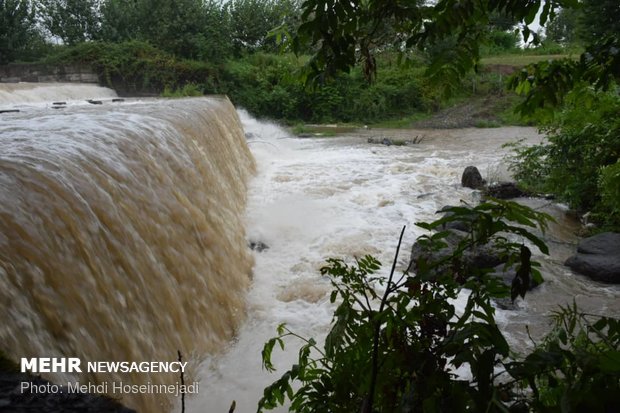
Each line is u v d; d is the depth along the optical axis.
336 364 1.77
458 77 2.16
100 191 4.00
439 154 14.37
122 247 3.86
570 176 8.45
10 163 3.60
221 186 7.50
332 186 10.22
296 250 6.94
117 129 5.64
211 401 3.83
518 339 4.66
